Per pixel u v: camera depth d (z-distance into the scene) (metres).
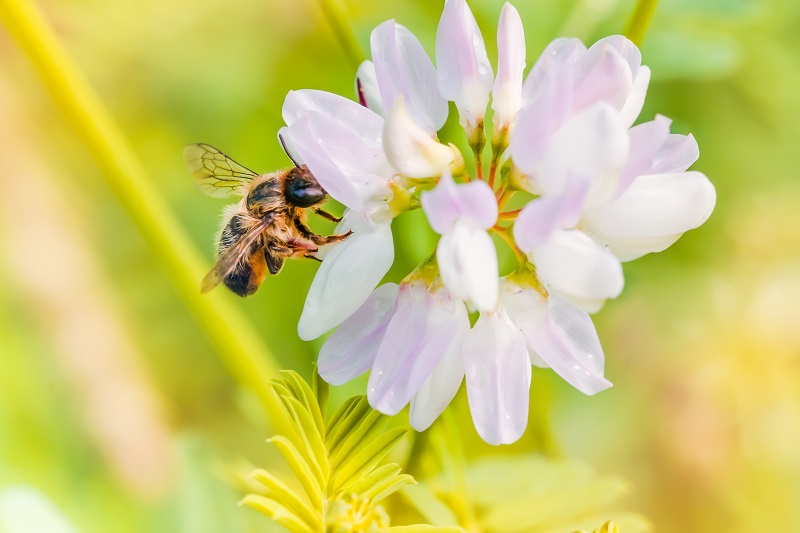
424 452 0.20
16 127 0.27
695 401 0.26
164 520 0.21
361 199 0.18
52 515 0.20
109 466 0.25
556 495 0.21
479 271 0.18
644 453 0.26
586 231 0.18
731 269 0.26
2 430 0.25
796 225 0.26
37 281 0.26
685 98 0.26
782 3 0.26
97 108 0.21
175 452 0.21
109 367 0.25
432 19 0.25
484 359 0.18
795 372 0.25
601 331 0.26
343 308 0.19
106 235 0.27
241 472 0.19
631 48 0.18
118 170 0.21
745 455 0.26
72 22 0.27
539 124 0.18
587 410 0.25
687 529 0.26
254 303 0.24
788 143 0.26
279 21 0.27
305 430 0.18
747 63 0.26
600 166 0.18
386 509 0.20
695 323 0.26
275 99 0.27
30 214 0.26
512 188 0.19
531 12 0.23
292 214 0.20
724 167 0.26
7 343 0.25
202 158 0.21
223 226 0.20
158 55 0.27
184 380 0.26
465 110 0.19
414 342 0.18
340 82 0.27
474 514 0.21
